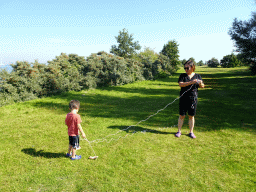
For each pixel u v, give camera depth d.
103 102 8.52
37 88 9.40
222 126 5.11
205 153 3.60
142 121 5.64
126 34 35.00
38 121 5.66
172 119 5.85
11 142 4.14
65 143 4.10
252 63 21.20
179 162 3.27
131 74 16.77
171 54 34.62
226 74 26.86
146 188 2.55
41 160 3.32
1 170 3.00
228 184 2.66
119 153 3.60
